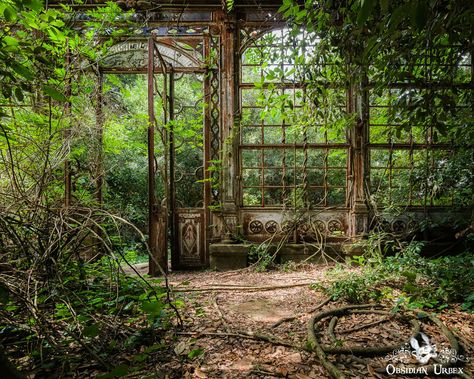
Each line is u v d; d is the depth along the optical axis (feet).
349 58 10.33
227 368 5.88
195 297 10.59
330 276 13.07
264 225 17.56
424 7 4.38
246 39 17.46
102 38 16.87
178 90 22.89
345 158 19.52
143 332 7.04
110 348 6.40
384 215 17.19
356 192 17.31
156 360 6.15
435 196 16.90
